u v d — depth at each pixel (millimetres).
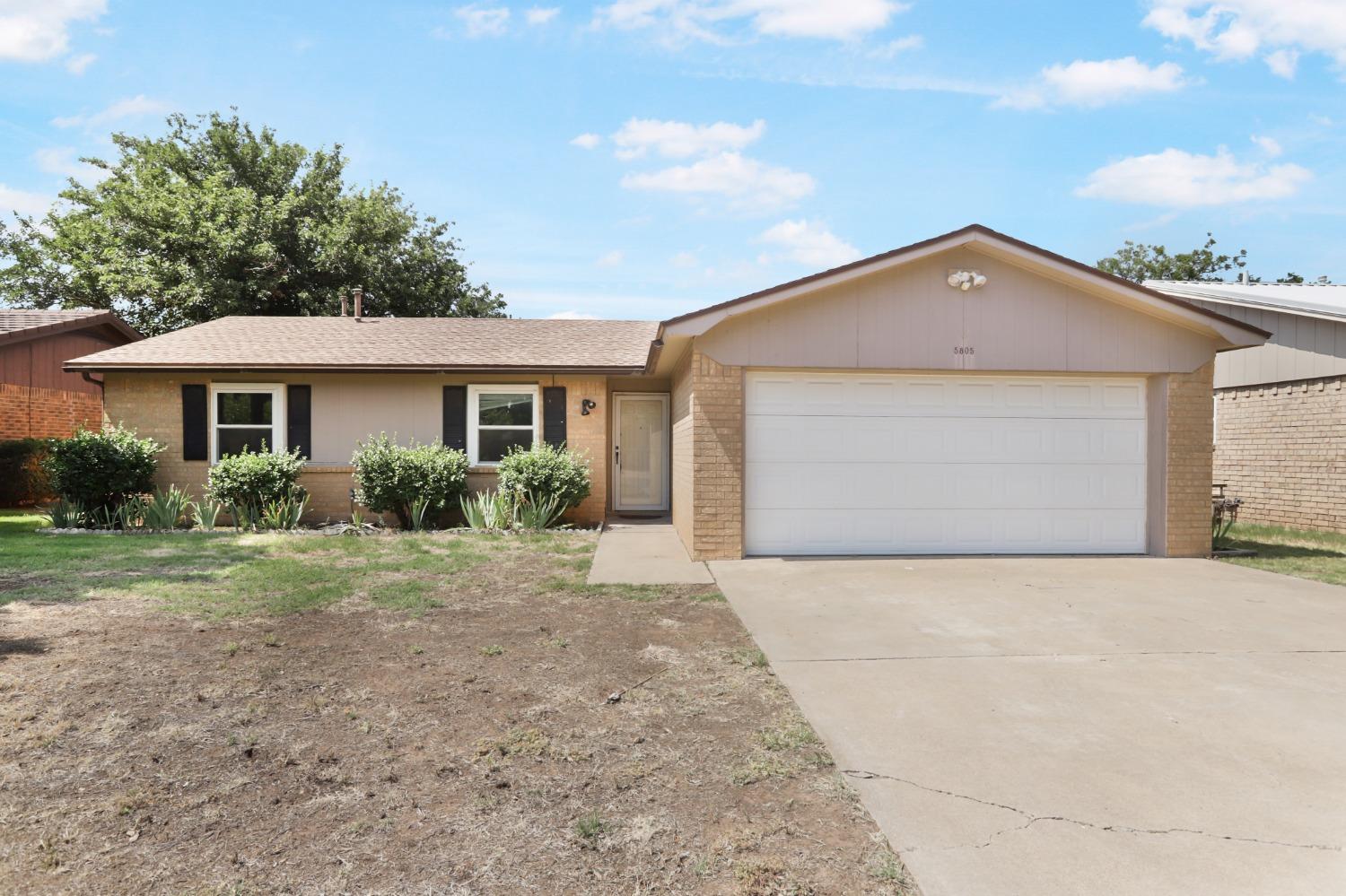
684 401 10875
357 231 28344
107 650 5414
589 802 3311
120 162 29422
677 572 8586
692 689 4754
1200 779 3502
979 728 4117
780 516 9758
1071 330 9719
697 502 9398
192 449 13164
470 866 2818
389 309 29453
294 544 10469
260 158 30703
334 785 3467
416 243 31406
